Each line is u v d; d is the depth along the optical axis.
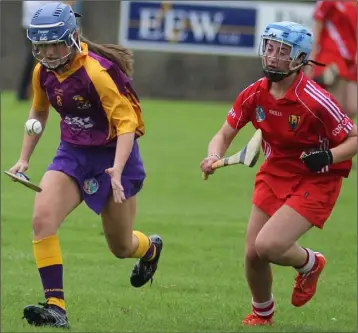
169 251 30.81
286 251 21.31
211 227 34.28
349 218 36.31
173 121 61.44
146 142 52.94
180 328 21.73
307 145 21.50
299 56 21.00
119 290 26.20
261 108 21.64
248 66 73.50
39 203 21.16
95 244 31.64
